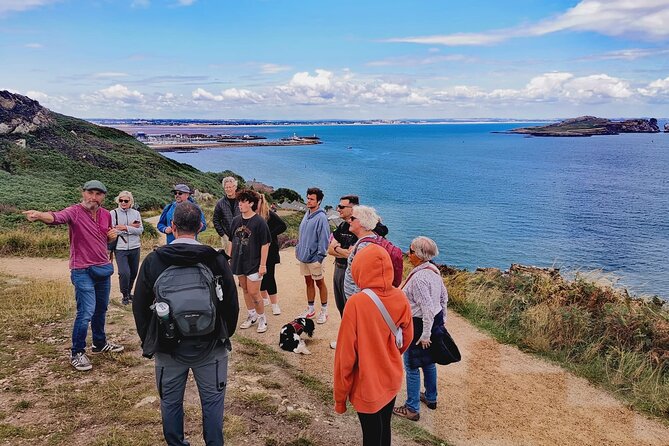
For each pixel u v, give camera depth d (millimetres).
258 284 6195
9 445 3379
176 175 45656
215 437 3062
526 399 5066
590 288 8078
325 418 4250
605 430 4520
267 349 5852
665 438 4422
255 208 6051
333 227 13781
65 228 15906
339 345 3016
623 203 55781
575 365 5969
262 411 4238
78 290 4703
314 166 105500
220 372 3029
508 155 137375
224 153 153625
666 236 38000
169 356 2877
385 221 44094
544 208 52094
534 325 6930
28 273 9969
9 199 20594
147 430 3701
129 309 7141
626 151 150625
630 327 6492
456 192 64938
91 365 4797
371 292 3018
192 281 2791
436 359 4359
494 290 8719
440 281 4301
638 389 5285
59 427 3672
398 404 4781
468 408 4809
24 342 5434
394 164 110062
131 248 7285
